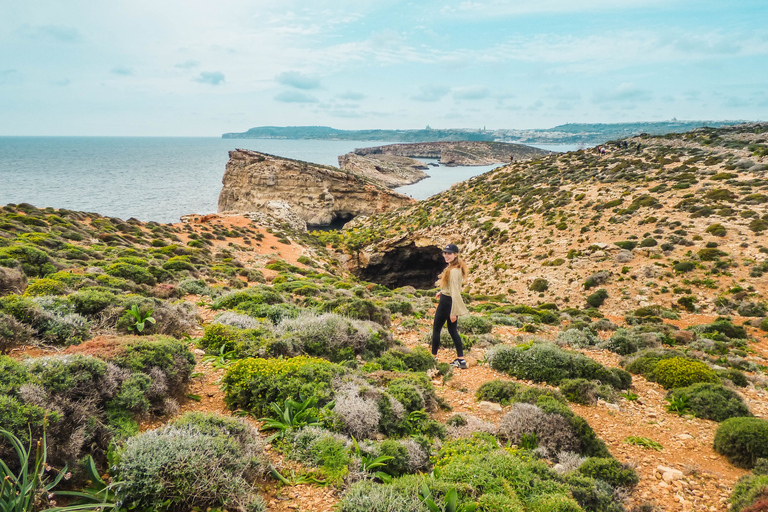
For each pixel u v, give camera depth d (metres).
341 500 3.60
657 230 34.00
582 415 6.64
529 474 4.22
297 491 3.75
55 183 173.12
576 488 4.12
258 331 7.84
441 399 6.61
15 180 179.75
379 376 6.73
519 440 5.40
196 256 31.66
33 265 13.12
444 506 3.45
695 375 8.23
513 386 6.95
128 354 4.93
